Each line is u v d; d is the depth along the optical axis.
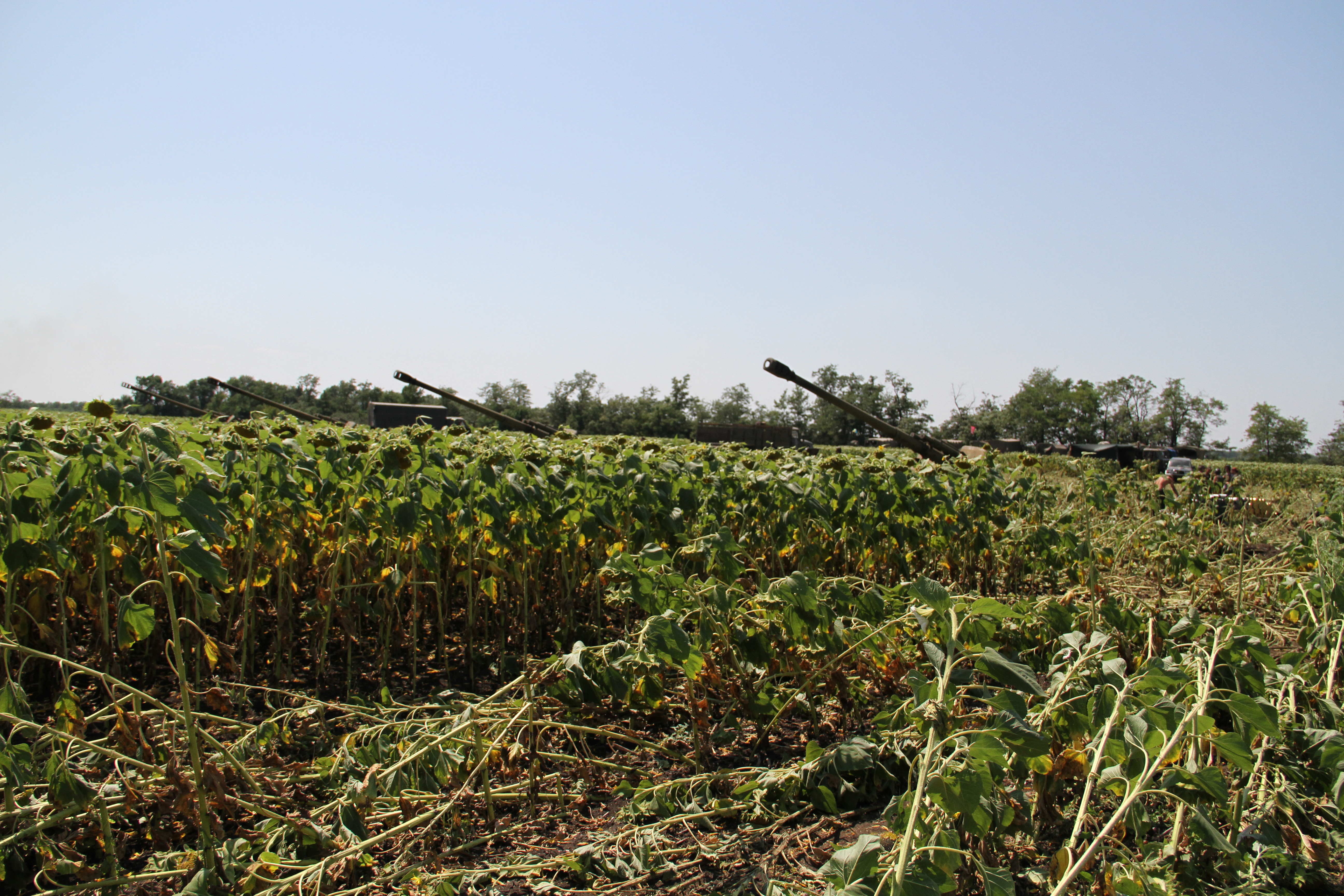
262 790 2.84
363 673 4.77
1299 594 5.57
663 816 3.04
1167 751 2.27
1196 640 3.14
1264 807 2.76
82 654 4.46
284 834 2.60
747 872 2.68
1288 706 3.30
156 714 3.35
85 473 3.50
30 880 2.34
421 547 4.59
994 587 7.46
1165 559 7.55
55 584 3.77
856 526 6.42
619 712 4.05
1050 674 2.91
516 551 5.12
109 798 2.58
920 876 1.82
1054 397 100.94
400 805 2.89
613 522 5.03
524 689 3.33
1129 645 3.99
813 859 2.71
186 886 2.26
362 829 2.68
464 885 2.59
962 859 2.08
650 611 3.49
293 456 4.64
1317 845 2.50
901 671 3.61
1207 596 7.36
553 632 5.44
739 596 3.65
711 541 3.67
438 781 2.96
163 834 2.59
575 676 3.17
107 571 4.38
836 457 6.37
